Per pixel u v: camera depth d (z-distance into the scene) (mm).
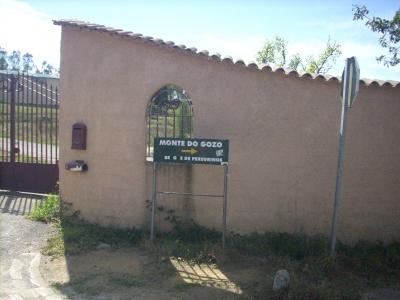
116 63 7605
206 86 7297
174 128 7512
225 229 6840
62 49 7914
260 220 7348
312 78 7078
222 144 6738
